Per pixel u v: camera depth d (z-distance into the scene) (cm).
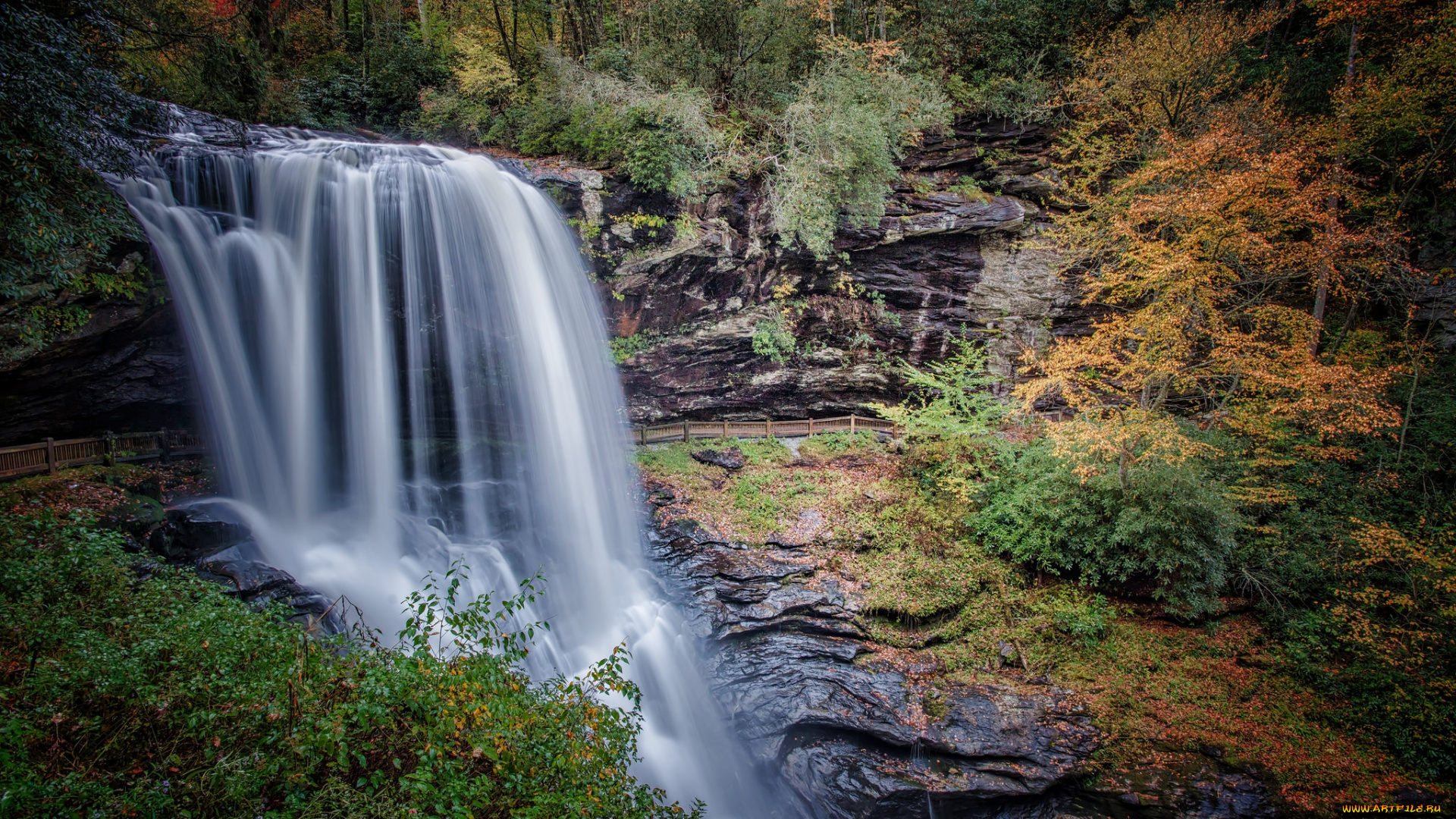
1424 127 1706
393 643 1115
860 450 2041
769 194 1914
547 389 1591
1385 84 1623
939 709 1237
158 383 1312
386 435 1450
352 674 611
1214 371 1478
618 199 1755
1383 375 1396
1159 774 1130
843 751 1184
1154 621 1441
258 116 1816
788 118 1866
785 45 2103
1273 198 1463
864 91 1906
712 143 1806
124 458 1252
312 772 505
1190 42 1844
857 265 2103
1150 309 1394
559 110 1870
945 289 2169
